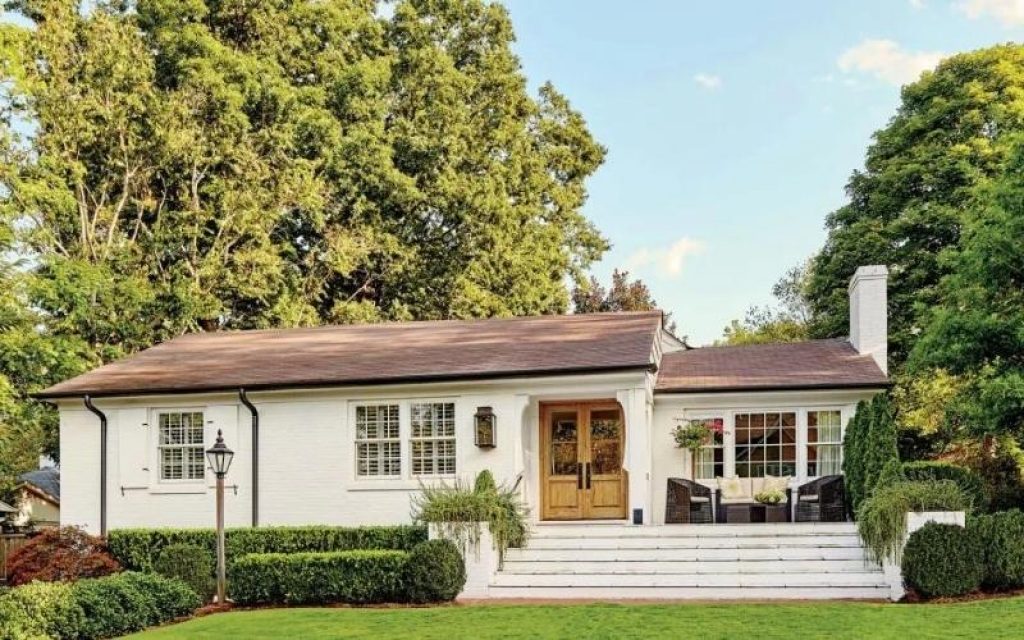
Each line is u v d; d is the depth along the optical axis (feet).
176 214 114.62
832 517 71.97
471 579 60.70
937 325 68.28
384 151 124.98
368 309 129.90
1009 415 65.51
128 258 112.47
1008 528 55.52
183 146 112.16
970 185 99.19
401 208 131.54
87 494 78.95
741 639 43.75
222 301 121.90
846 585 57.21
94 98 109.19
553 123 160.25
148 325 111.34
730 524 70.08
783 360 85.40
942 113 107.14
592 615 50.88
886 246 107.86
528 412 75.82
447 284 134.72
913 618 47.57
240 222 116.78
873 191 114.83
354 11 132.98
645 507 68.80
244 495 75.87
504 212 132.46
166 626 54.34
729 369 84.07
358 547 66.69
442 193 129.08
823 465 78.43
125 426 78.59
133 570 69.72
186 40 114.52
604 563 62.08
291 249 124.57
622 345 73.56
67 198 104.78
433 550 58.03
